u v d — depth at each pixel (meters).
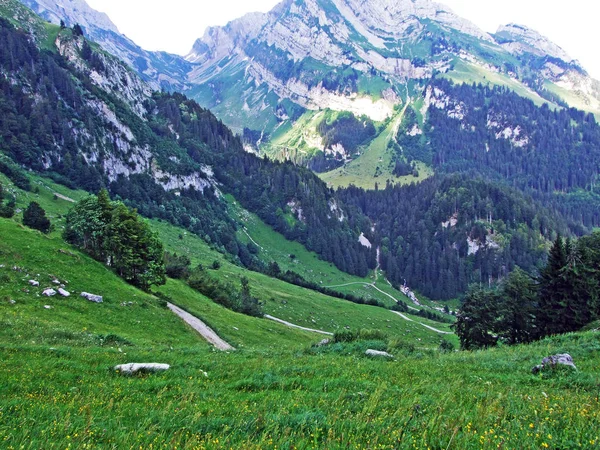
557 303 64.69
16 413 14.13
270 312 126.88
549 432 12.60
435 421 13.46
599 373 22.25
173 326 55.22
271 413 14.67
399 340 35.72
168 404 15.73
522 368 25.06
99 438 12.46
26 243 57.19
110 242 69.75
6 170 157.75
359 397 17.34
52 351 26.91
